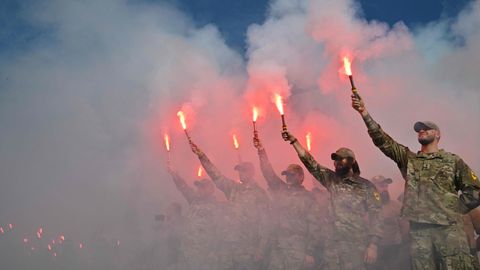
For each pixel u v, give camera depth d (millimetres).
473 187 4934
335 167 6324
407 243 7262
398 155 5246
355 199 6156
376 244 6012
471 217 5742
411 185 5066
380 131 5219
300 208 7301
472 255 5254
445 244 4816
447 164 5008
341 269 6105
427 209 4922
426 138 5238
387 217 7520
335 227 6184
